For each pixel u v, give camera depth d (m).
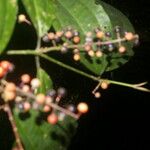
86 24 0.46
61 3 0.46
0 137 0.47
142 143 1.08
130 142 1.08
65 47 0.42
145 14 1.03
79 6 0.47
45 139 0.42
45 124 0.42
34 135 0.41
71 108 0.38
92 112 1.06
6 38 0.35
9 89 0.36
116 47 0.47
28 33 0.53
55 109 0.37
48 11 0.41
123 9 1.02
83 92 0.79
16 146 0.38
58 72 0.67
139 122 1.09
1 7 0.35
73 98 0.79
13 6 0.35
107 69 0.48
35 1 0.40
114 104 1.08
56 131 0.43
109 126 1.07
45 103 0.37
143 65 1.07
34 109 0.39
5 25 0.35
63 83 0.72
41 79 0.43
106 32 0.46
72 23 0.45
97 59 0.46
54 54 0.52
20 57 0.56
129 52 0.49
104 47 0.45
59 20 0.45
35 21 0.40
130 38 0.43
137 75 1.07
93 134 1.05
